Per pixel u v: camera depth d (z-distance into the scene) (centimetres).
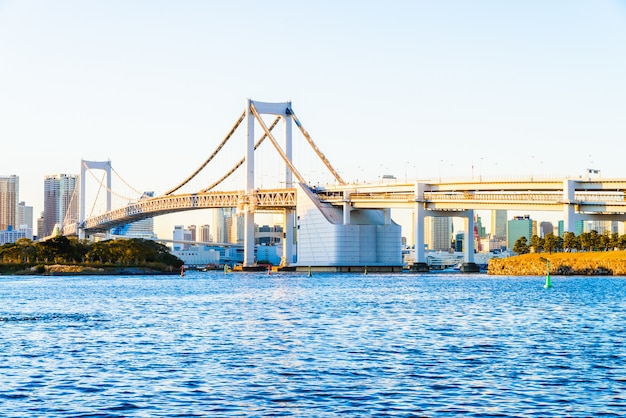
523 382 4769
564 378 4894
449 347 6303
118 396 4409
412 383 4747
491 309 10250
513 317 9012
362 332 7444
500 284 18688
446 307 10675
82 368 5331
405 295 13900
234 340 6850
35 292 16250
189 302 12325
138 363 5541
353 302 11912
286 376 4991
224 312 10062
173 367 5359
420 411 4047
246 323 8456
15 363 5556
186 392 4512
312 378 4922
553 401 4256
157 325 8294
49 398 4366
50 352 6122
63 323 8594
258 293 15125
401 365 5388
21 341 6850
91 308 11075
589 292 14388
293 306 11112
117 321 8819
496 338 6919
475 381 4800
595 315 9194
